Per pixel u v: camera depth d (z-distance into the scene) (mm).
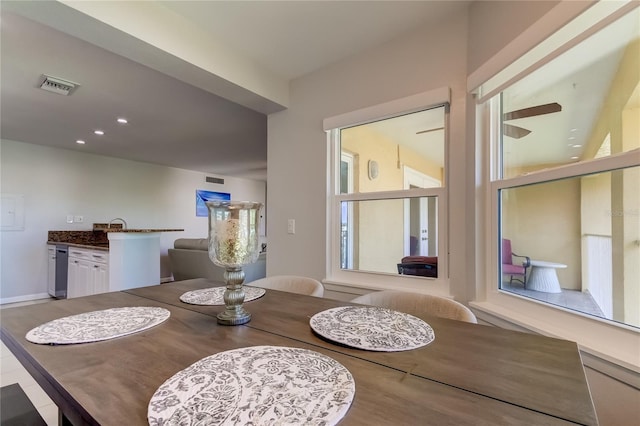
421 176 2152
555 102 1424
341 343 972
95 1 1556
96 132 4137
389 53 2230
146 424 581
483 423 584
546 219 1477
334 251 2596
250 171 7195
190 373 766
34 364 840
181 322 1180
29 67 2416
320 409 620
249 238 1208
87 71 2482
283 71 2645
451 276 1957
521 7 1450
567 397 671
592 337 1235
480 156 1849
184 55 1956
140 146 4891
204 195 7277
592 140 1245
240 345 962
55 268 4648
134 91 2865
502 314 1623
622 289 1139
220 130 4059
